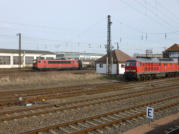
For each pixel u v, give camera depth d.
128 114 10.34
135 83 24.88
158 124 8.66
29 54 65.38
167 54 53.75
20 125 8.57
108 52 32.97
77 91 17.62
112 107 11.92
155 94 16.55
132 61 27.48
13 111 10.41
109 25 31.56
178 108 11.89
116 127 8.41
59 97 14.79
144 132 7.63
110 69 33.97
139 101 13.78
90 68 59.75
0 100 13.52
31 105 12.34
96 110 11.16
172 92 17.61
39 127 8.30
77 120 8.83
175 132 7.36
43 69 49.41
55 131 7.95
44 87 20.95
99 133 7.75
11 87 20.50
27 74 32.91
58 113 10.39
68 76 29.55
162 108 11.61
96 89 18.95
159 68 31.14
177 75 37.22
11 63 60.53
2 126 8.44
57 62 51.75
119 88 19.69
